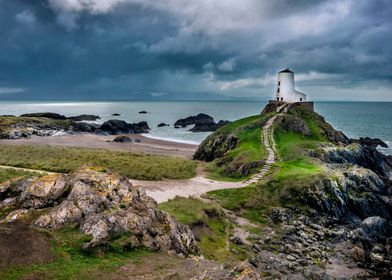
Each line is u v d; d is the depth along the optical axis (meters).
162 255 18.62
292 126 68.00
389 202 40.38
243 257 24.75
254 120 71.69
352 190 40.94
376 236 32.41
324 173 41.97
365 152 60.62
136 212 21.42
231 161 52.28
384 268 25.72
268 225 32.59
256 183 41.00
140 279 15.22
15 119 103.50
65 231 18.30
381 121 188.62
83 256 16.59
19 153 48.31
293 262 25.16
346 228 34.69
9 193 23.88
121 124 119.06
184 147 88.50
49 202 21.81
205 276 15.34
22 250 15.91
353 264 26.44
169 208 28.91
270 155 51.47
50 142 84.69
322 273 23.94
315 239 30.52
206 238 25.86
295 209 36.72
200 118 155.00
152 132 123.75
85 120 170.50
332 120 194.75
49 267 15.09
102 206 20.80
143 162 48.19
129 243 18.36
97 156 48.41
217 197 36.47
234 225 31.11
